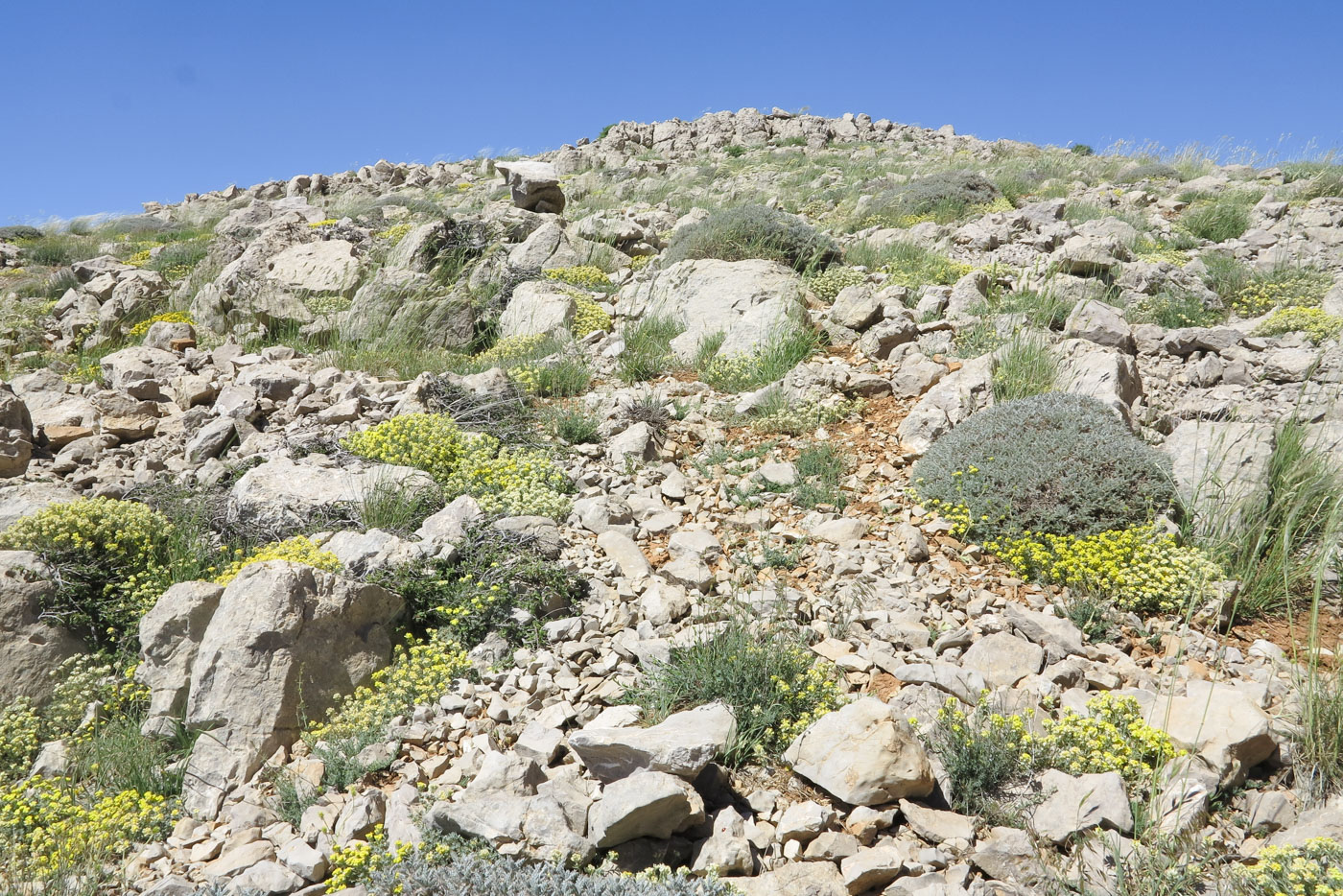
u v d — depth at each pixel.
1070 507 5.94
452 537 5.97
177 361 10.52
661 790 3.52
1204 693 4.38
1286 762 4.16
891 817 3.76
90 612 5.45
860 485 6.97
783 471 7.17
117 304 13.49
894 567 5.83
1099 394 7.34
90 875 3.72
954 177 18.58
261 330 11.99
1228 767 3.94
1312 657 4.44
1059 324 9.85
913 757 3.86
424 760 4.36
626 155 37.88
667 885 3.31
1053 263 11.45
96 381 10.19
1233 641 5.15
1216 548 5.74
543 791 3.90
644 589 5.68
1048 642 5.02
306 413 8.65
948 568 5.85
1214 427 6.66
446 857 3.59
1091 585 5.54
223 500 6.72
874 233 15.15
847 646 5.00
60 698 4.98
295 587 4.83
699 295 11.17
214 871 3.66
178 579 5.75
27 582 5.29
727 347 9.84
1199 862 3.52
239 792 4.24
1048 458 6.20
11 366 11.46
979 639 4.98
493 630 5.30
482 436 7.71
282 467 7.02
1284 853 3.39
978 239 13.95
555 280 12.82
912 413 7.72
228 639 4.61
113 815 4.03
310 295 13.17
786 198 22.05
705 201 22.59
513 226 15.99
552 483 7.02
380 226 19.81
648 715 4.48
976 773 3.97
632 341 10.62
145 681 4.91
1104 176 23.28
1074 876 3.50
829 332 10.06
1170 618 5.34
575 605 5.56
